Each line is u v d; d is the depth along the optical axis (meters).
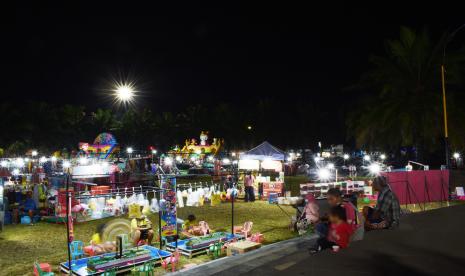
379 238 5.58
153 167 22.59
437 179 17.88
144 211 15.74
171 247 10.34
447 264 4.29
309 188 18.97
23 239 12.20
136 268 8.52
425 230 6.13
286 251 8.06
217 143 39.81
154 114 75.44
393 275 3.96
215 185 23.09
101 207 15.17
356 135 29.66
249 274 5.35
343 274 4.02
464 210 8.29
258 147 22.77
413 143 29.86
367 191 20.16
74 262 8.97
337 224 5.88
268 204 19.25
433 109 25.39
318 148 60.41
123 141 68.50
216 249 9.98
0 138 46.44
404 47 28.11
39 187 15.71
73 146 59.41
